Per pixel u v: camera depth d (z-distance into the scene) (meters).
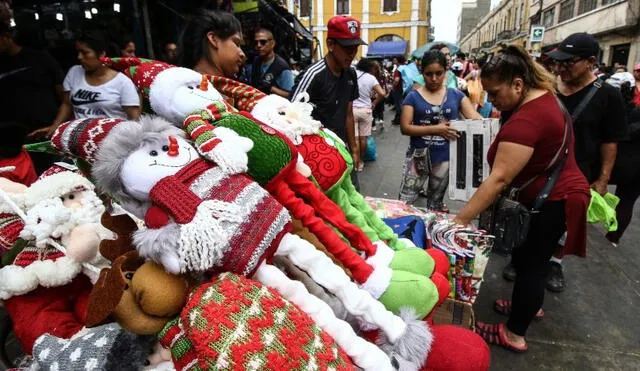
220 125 1.09
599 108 2.50
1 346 1.32
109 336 0.96
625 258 3.38
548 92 1.88
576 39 2.43
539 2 30.95
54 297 1.17
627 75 6.75
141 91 1.21
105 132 0.96
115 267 0.86
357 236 1.21
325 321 0.94
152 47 3.76
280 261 1.09
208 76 1.41
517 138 1.78
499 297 2.83
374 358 0.96
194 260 0.81
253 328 0.79
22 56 2.71
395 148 7.24
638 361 2.26
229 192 0.91
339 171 1.35
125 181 0.92
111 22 3.21
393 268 1.24
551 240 2.01
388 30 30.64
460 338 1.18
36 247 1.14
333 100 2.76
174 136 0.98
